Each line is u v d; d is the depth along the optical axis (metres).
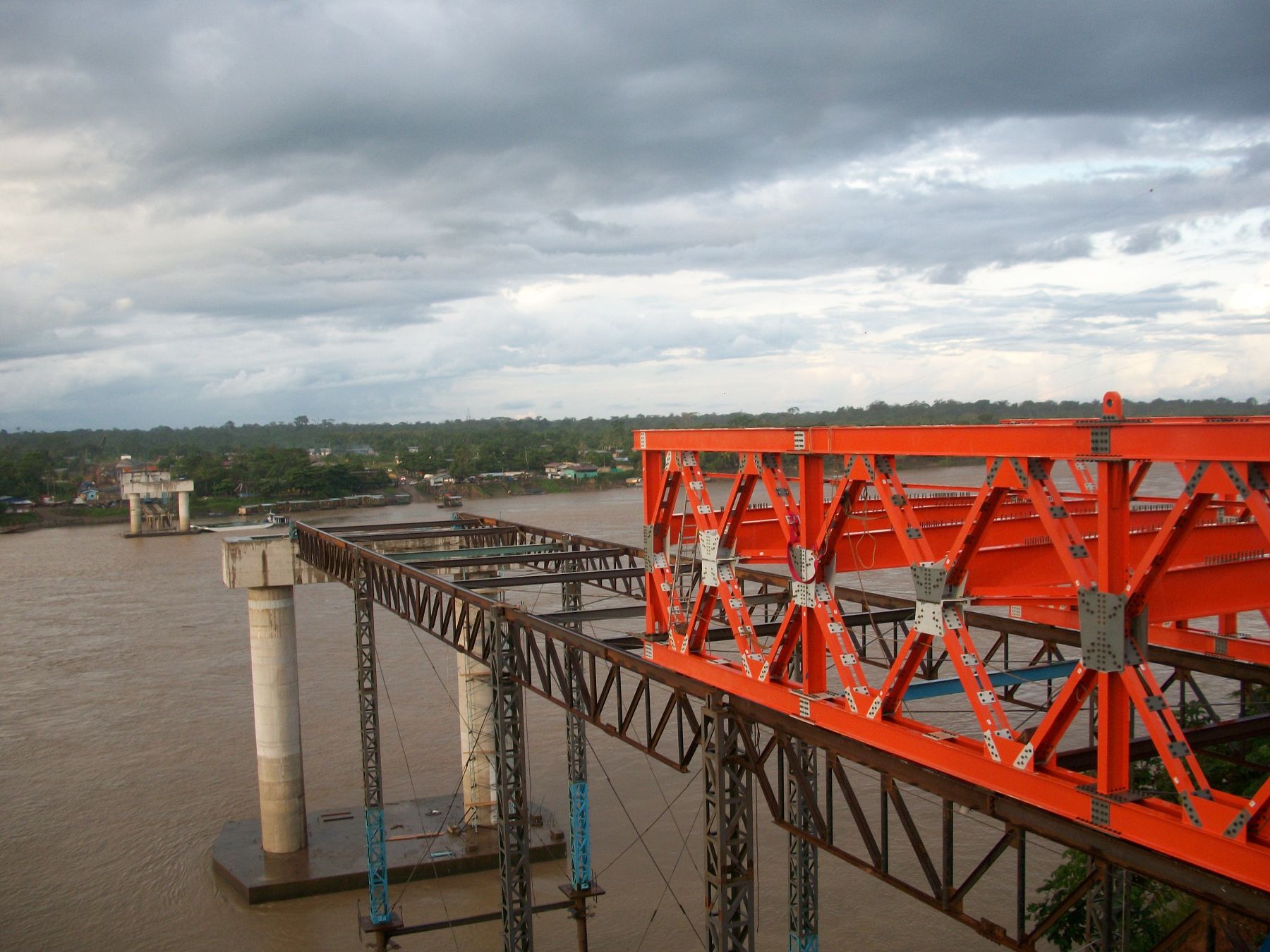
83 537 156.12
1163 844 11.70
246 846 41.25
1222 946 22.67
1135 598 12.23
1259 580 15.47
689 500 21.20
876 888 35.69
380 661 64.44
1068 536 13.02
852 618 23.70
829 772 16.38
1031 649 49.12
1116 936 17.81
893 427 15.35
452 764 48.16
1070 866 26.22
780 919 34.47
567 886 33.12
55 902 37.75
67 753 50.88
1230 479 11.16
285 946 35.03
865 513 20.19
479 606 26.52
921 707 47.06
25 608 87.56
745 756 17.83
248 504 191.88
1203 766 24.59
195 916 36.97
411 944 34.94
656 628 23.39
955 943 32.19
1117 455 12.19
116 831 42.88
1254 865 10.80
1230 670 17.41
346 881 38.75
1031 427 13.66
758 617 41.97
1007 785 13.57
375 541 46.28
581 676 23.03
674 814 41.97
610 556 37.47
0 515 181.88
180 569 111.00
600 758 47.75
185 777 47.84
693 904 35.62
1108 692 12.48
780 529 21.58
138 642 72.12
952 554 14.69
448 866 39.53
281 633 42.03
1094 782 12.79
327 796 45.50
